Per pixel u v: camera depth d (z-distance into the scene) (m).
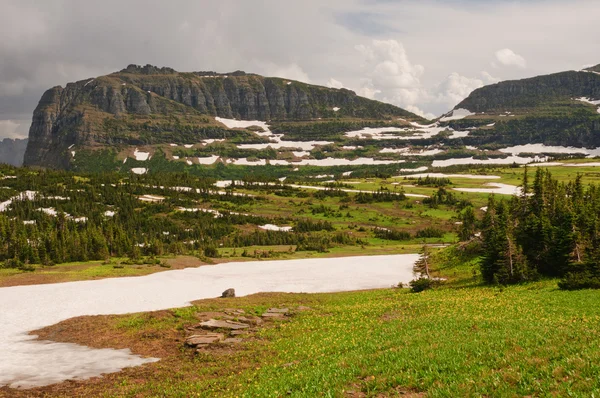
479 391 19.91
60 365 39.72
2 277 103.88
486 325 36.06
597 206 85.06
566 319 36.94
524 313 42.16
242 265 145.38
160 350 44.00
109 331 51.62
